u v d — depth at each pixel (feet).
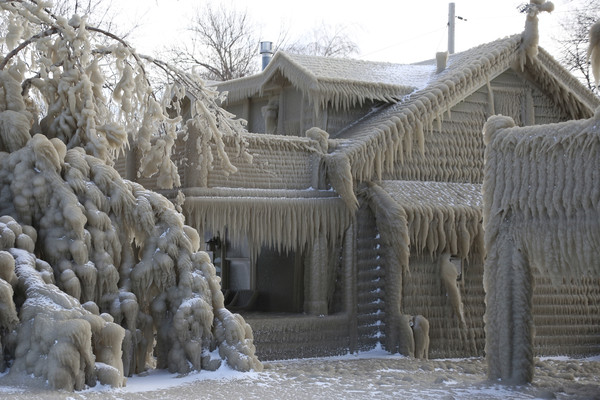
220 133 44.80
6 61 39.24
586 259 34.32
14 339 29.53
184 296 35.68
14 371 28.96
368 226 53.67
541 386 37.35
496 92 60.34
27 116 37.55
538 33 59.47
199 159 46.26
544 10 59.41
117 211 35.91
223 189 48.42
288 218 50.52
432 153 57.00
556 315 56.59
